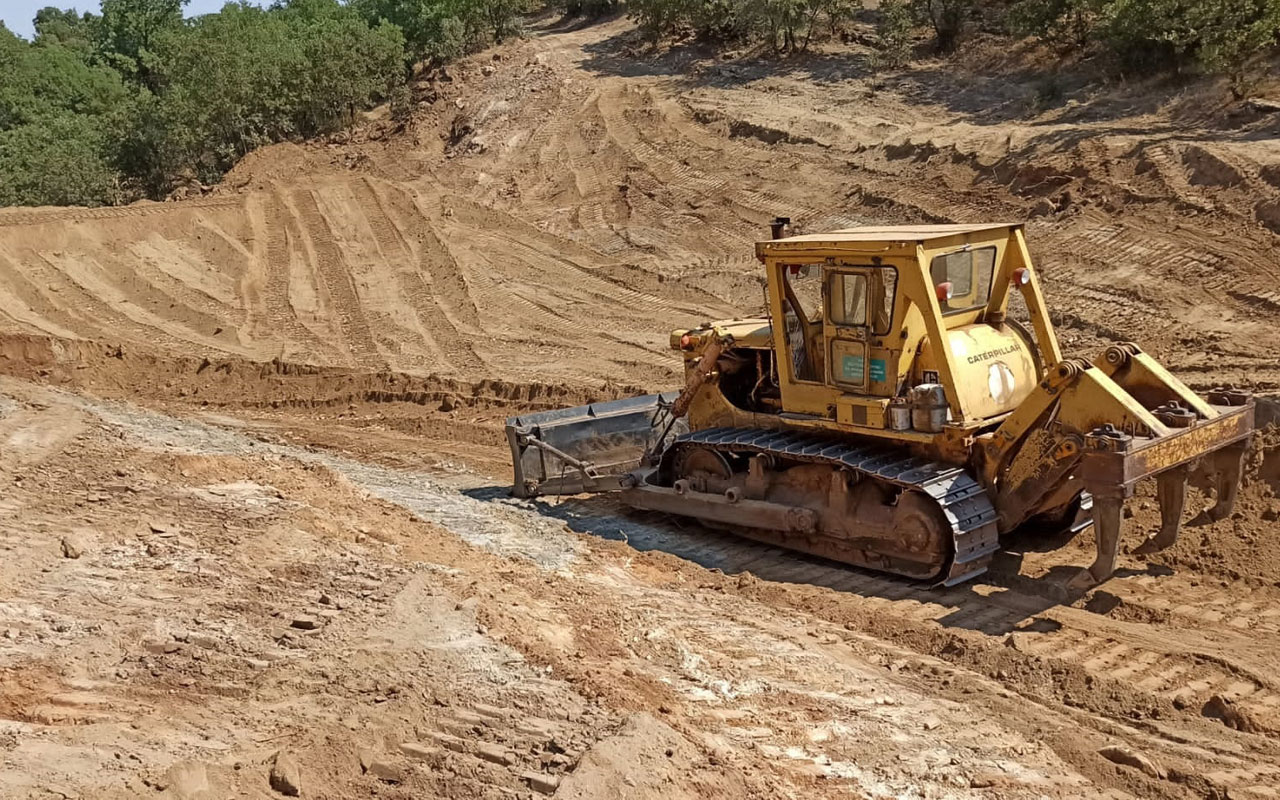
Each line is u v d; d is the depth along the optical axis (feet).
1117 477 27.27
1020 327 33.32
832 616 29.91
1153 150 68.54
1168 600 30.14
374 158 121.29
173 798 17.74
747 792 19.26
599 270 77.92
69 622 25.68
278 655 23.84
